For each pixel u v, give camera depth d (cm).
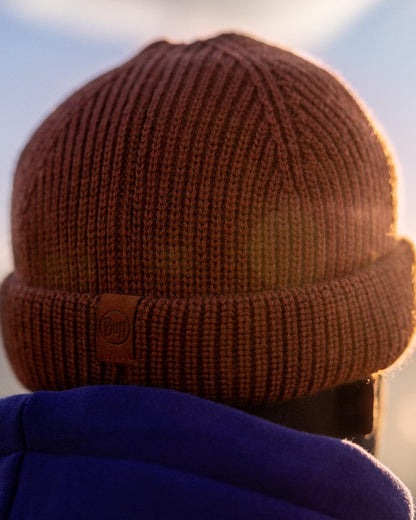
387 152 86
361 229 77
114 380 74
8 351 87
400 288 81
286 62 78
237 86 73
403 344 82
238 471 63
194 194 70
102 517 62
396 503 71
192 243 70
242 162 71
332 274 75
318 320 72
